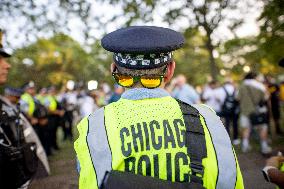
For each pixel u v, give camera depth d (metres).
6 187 2.34
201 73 33.75
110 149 1.33
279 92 10.59
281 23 10.77
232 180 1.31
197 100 8.54
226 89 9.60
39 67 31.19
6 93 6.47
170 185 1.25
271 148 8.30
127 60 1.39
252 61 16.70
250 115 7.62
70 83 13.08
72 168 7.42
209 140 1.35
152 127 1.36
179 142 1.33
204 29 13.16
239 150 8.23
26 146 2.56
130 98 1.43
